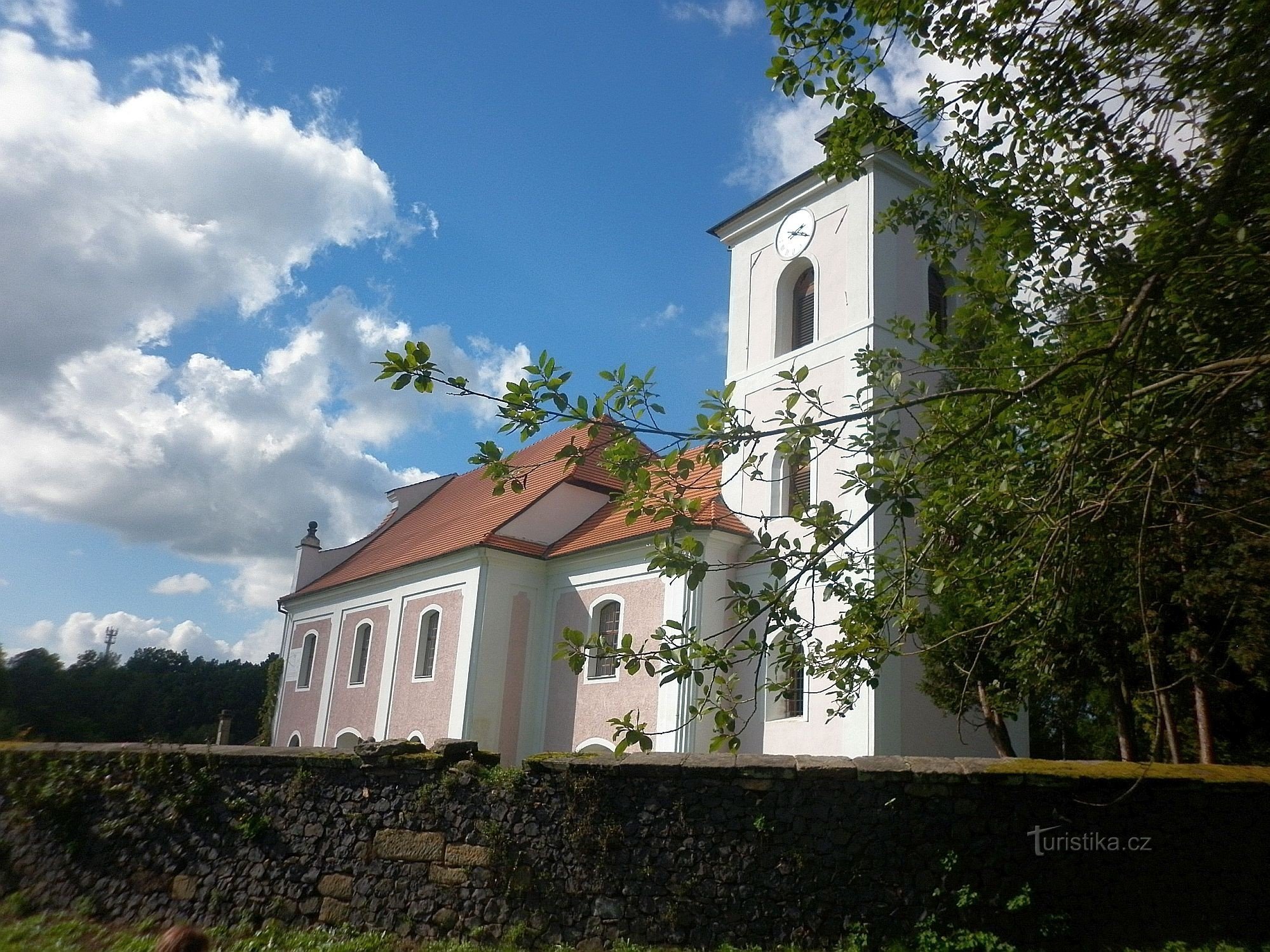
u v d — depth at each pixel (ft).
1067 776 28.43
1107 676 42.22
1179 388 24.30
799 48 26.73
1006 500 25.14
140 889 38.17
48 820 41.24
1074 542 23.94
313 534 120.78
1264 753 45.96
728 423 23.08
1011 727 64.95
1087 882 27.66
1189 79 24.63
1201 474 30.04
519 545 82.17
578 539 82.28
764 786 29.76
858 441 26.09
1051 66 26.14
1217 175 23.93
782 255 77.15
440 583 86.28
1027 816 28.25
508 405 21.01
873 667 25.22
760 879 28.86
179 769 39.47
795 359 72.49
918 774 28.91
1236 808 28.63
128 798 39.99
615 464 22.47
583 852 30.66
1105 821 28.17
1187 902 27.61
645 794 30.81
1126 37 25.40
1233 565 35.70
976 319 28.55
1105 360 20.83
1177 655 40.47
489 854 31.83
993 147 28.66
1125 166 26.89
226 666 236.43
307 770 36.91
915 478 24.56
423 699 83.25
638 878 29.86
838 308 70.59
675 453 22.77
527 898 30.94
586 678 75.00
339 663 101.40
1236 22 23.00
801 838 29.01
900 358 32.01
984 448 27.40
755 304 78.59
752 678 65.26
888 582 26.58
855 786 29.27
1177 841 28.17
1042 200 28.07
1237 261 23.20
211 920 35.73
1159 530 27.14
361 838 34.65
